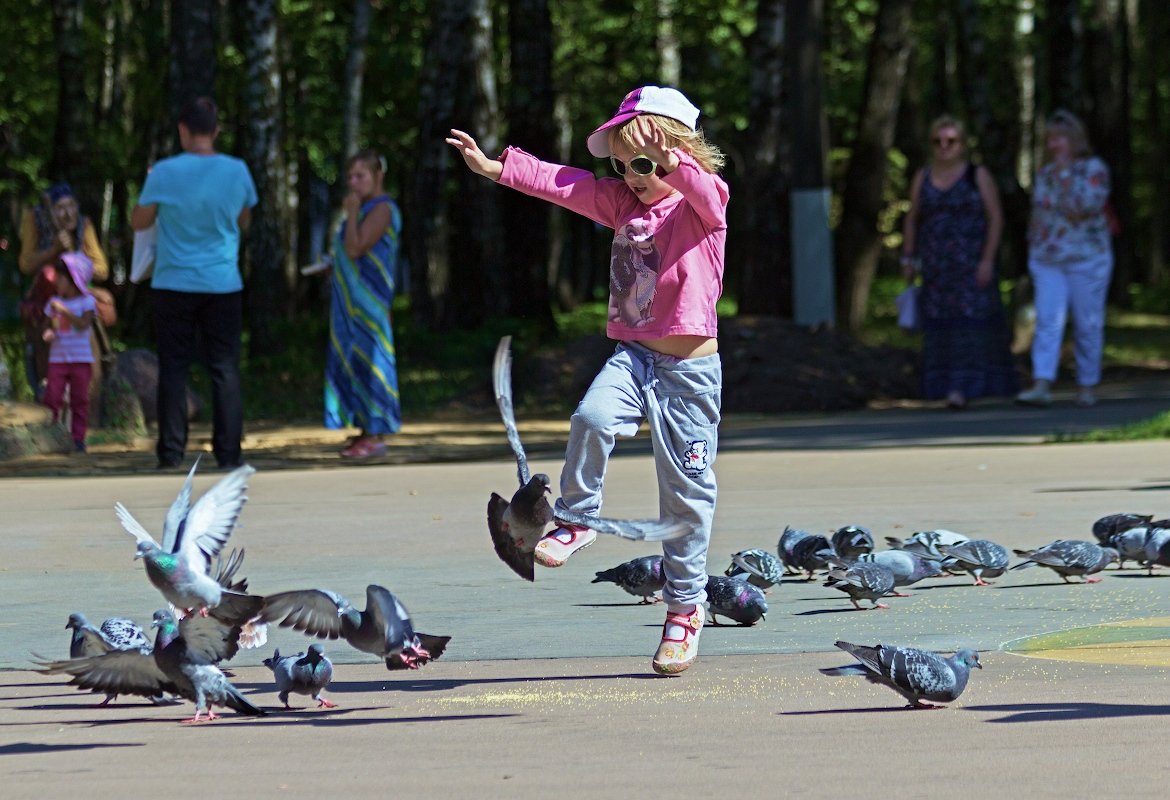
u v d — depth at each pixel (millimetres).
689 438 6578
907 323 23188
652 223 6668
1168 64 69750
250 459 17922
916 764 4617
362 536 10945
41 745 5074
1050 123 22094
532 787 4434
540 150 35469
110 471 16484
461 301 34250
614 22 51000
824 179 28656
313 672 5605
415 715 5531
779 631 7227
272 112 38719
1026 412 21516
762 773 4551
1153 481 13062
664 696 5820
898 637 6961
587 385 27281
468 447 19484
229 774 4637
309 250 61094
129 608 8016
